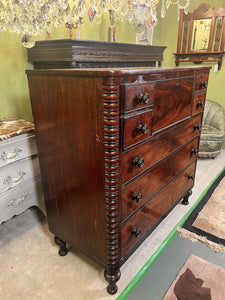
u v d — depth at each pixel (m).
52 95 1.03
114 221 1.03
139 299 1.17
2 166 1.29
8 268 1.36
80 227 1.20
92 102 0.88
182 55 3.15
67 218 1.26
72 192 1.15
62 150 1.11
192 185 1.87
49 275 1.31
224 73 3.00
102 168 0.96
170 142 1.32
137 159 1.04
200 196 2.09
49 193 1.31
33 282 1.27
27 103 1.75
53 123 1.09
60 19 1.58
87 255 1.24
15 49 1.58
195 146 1.72
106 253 1.11
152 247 1.50
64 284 1.25
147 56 2.06
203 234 1.62
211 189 2.20
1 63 1.53
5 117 1.63
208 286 1.23
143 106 0.98
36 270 1.34
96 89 0.85
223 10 2.69
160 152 1.24
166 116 1.19
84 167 1.04
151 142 1.13
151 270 1.34
